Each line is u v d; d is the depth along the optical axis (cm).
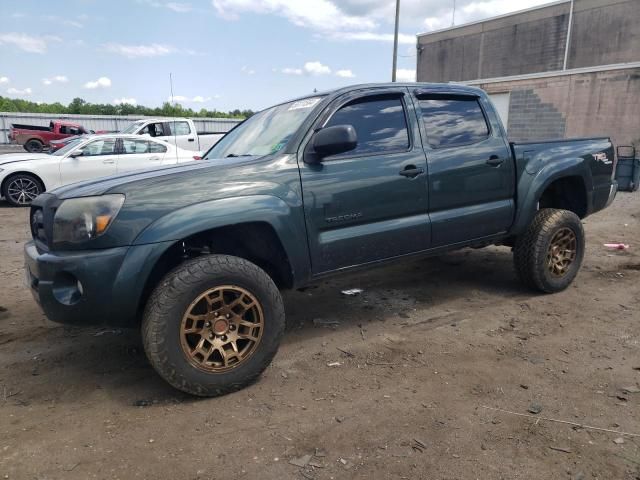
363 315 430
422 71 4138
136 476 228
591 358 339
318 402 289
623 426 261
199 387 286
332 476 227
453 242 405
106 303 272
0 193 1055
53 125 2689
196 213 284
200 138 1559
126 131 1473
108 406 288
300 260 324
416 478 225
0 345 372
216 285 286
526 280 466
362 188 346
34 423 271
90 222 272
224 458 240
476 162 407
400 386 306
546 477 224
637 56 2848
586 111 1481
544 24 3247
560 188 504
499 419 269
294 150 329
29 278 306
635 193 1202
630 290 480
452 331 390
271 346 308
